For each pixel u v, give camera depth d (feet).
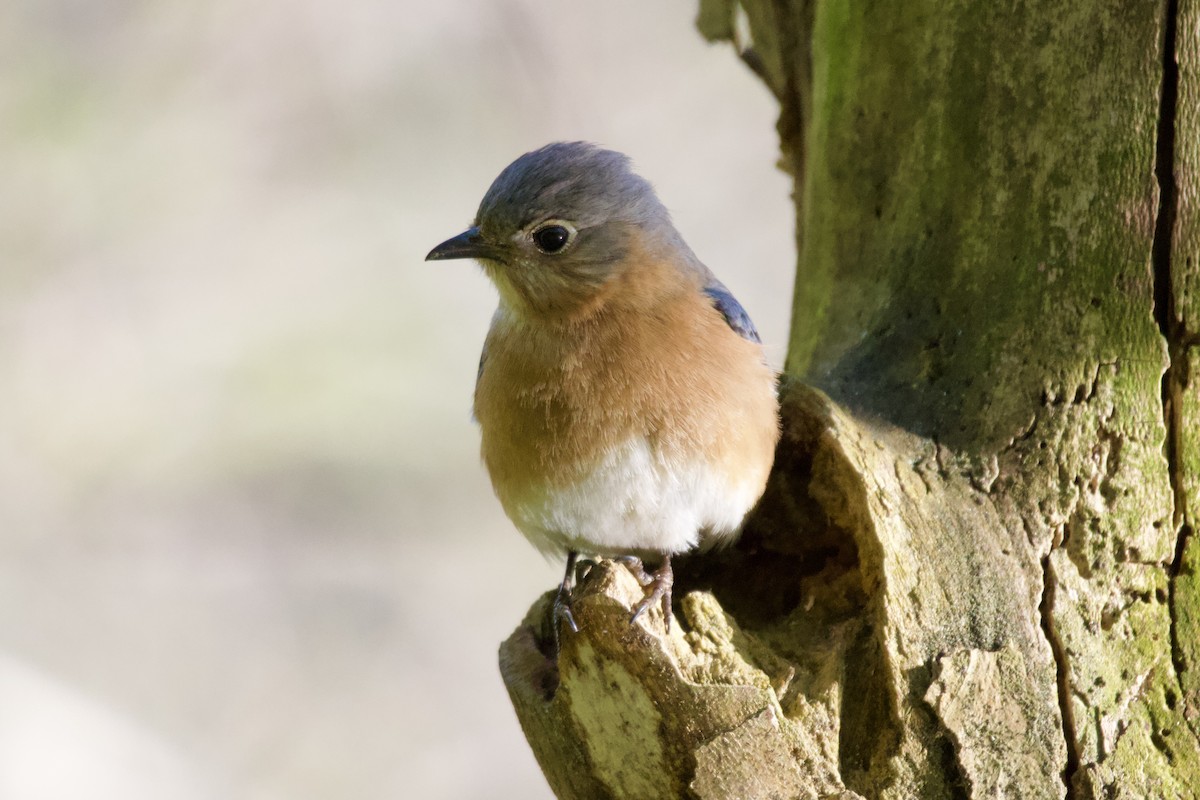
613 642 27.84
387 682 68.49
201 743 65.05
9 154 73.36
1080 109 32.45
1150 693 29.35
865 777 28.53
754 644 30.35
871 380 34.32
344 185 77.77
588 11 77.46
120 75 75.51
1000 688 28.40
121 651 67.26
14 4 74.38
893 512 30.14
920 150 35.63
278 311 75.31
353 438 73.97
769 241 74.74
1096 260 32.07
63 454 71.05
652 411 32.58
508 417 33.63
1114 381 31.37
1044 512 30.42
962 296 33.99
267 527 72.23
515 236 33.60
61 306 73.20
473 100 77.71
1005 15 33.58
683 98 76.79
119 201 74.84
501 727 67.56
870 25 36.99
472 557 73.05
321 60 77.71
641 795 28.96
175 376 73.51
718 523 33.40
